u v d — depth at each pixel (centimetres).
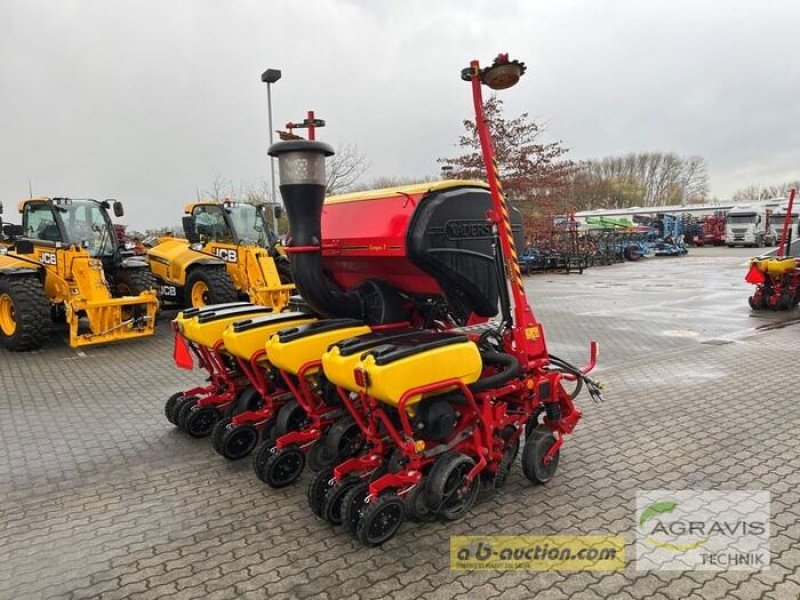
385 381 279
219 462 426
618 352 783
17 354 802
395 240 365
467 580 281
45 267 848
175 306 1238
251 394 443
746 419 499
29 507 364
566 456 426
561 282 1847
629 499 360
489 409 337
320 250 381
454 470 322
